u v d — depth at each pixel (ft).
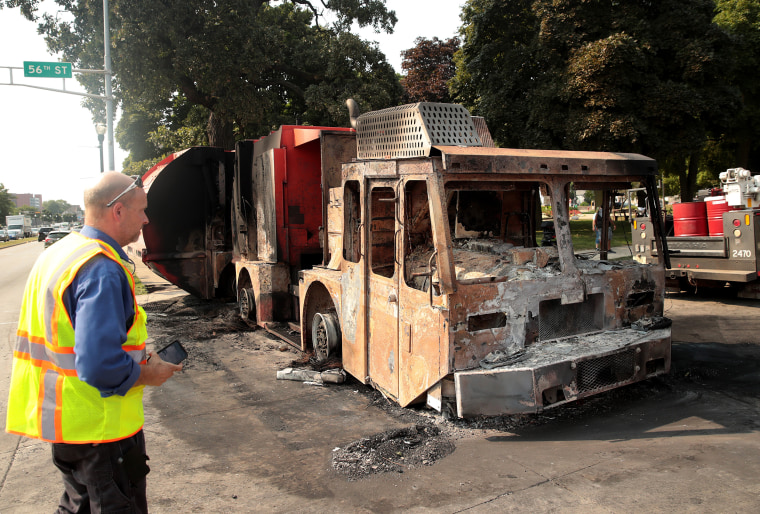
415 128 13.43
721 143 80.89
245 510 10.09
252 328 26.86
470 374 12.12
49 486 11.48
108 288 6.37
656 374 14.48
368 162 15.40
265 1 69.56
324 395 16.93
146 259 30.14
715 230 29.30
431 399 13.41
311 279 20.13
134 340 6.96
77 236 6.90
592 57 51.42
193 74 58.18
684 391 15.85
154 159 102.32
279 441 13.50
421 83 109.60
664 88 51.11
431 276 12.51
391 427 14.12
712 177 97.40
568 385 12.55
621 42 49.98
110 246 6.95
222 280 32.53
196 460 12.50
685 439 12.26
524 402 12.01
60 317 6.43
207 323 28.48
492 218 18.45
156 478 11.59
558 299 13.92
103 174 7.11
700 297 31.24
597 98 52.49
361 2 74.38
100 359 6.07
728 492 9.60
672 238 30.68
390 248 16.11
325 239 20.33
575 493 9.98
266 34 61.31
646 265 15.55
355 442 12.87
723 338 21.84
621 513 9.18
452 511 9.65
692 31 52.70
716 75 53.52
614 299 14.84
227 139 70.13
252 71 59.88
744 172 27.50
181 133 78.54
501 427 13.67
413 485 10.77
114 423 6.69
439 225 12.23
